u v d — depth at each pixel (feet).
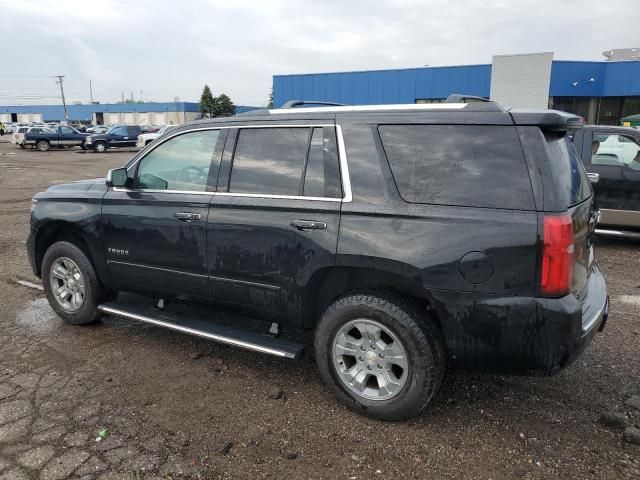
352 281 11.52
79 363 13.38
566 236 9.18
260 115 12.47
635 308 17.70
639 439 10.05
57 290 15.93
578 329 9.39
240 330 12.94
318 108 11.94
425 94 101.09
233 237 12.17
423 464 9.53
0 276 21.09
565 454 9.82
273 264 11.69
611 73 94.63
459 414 11.15
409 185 10.36
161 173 13.75
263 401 11.64
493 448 9.99
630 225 25.82
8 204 41.04
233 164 12.55
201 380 12.55
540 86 89.04
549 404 11.57
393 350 10.53
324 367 11.30
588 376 12.84
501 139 9.73
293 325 12.00
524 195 9.41
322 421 10.87
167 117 309.42
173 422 10.75
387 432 10.50
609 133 26.00
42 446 9.87
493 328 9.59
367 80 105.40
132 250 14.01
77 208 14.98
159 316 13.99
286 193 11.64
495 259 9.44
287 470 9.34
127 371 12.96
